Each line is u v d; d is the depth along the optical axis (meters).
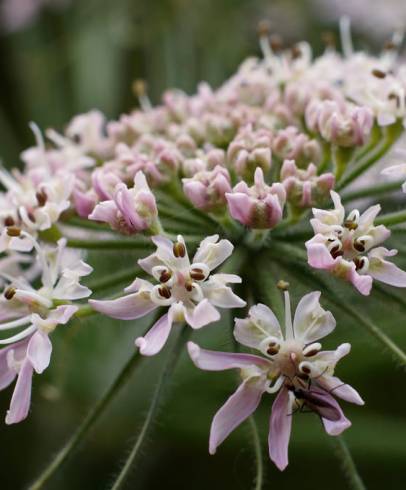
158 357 0.14
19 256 0.12
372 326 0.11
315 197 0.11
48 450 0.15
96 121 0.13
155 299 0.10
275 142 0.12
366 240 0.11
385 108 0.12
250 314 0.10
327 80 0.13
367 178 0.13
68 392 0.14
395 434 0.14
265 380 0.10
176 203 0.12
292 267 0.11
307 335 0.10
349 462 0.10
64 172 0.12
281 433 0.10
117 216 0.11
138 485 0.15
